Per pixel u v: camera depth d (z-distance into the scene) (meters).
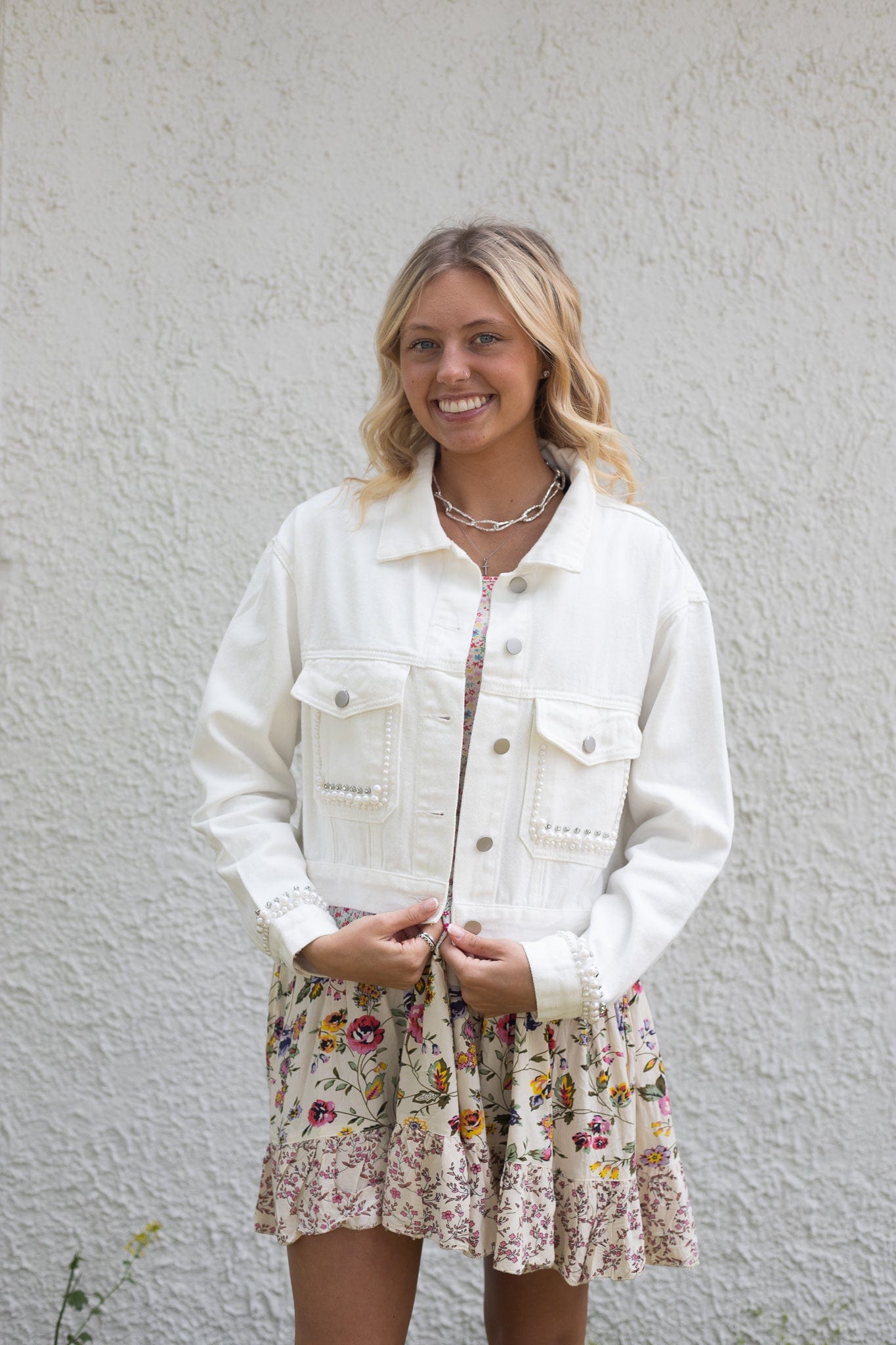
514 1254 1.38
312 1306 1.43
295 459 2.28
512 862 1.45
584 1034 1.45
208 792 1.53
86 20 2.26
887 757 2.28
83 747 2.26
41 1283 2.22
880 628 2.28
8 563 2.25
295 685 1.51
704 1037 2.26
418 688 1.44
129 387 2.27
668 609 1.53
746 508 2.28
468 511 1.58
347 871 1.47
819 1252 2.25
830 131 2.28
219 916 2.27
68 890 2.25
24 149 2.25
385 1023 1.45
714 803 1.51
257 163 2.27
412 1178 1.40
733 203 2.28
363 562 1.52
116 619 2.26
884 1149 2.27
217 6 2.27
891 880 2.27
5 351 2.25
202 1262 2.25
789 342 2.28
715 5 2.28
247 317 2.28
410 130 2.27
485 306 1.45
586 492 1.55
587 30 2.28
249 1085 2.27
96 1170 2.24
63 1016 2.25
